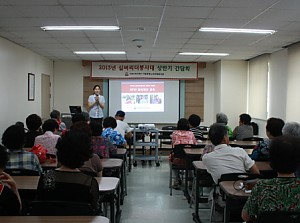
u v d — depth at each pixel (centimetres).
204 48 762
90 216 183
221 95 970
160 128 1027
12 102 690
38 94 873
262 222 170
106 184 264
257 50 781
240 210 270
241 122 628
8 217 181
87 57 943
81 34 611
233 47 744
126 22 517
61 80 1030
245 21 505
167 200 480
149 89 1022
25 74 771
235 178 281
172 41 677
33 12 460
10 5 428
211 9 441
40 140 391
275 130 375
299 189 170
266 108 841
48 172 210
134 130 745
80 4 421
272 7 430
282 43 687
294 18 484
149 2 412
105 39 660
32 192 252
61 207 189
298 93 660
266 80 841
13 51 696
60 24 533
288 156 172
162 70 1020
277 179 175
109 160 377
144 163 774
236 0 402
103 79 1023
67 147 206
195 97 1038
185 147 496
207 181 387
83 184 204
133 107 1023
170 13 462
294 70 680
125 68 1015
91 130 377
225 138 329
